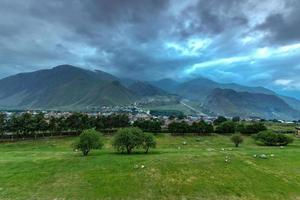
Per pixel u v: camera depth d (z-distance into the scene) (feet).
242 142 591.37
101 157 342.03
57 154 384.27
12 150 467.52
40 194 240.73
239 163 324.39
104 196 239.91
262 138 571.28
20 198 233.14
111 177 271.28
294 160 359.25
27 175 277.23
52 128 627.87
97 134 382.01
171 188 254.88
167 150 428.15
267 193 259.80
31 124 594.24
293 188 274.77
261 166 325.21
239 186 267.80
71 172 284.82
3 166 304.91
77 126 651.66
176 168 293.23
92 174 278.87
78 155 368.27
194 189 255.70
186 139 625.00
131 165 300.20
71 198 235.40
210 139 636.07
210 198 243.81
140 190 250.37
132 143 384.68
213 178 278.87
